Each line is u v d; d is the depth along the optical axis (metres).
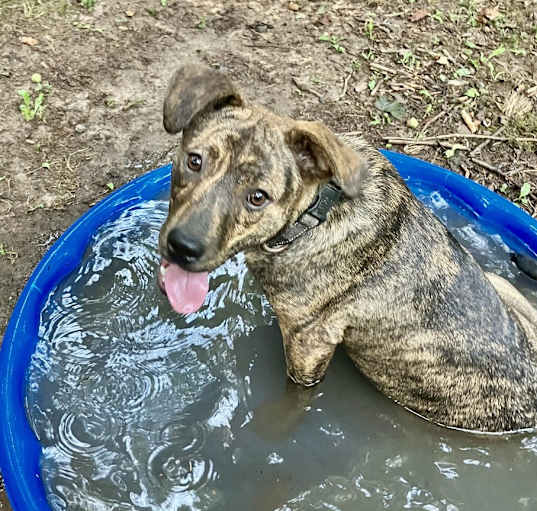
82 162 1.05
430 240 0.69
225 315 0.88
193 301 0.66
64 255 0.87
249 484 0.75
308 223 0.65
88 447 0.75
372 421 0.81
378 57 1.29
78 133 1.09
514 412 0.73
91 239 0.91
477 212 1.00
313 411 0.81
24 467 0.69
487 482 0.77
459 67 1.28
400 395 0.77
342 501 0.75
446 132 1.16
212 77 0.59
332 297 0.70
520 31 1.36
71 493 0.71
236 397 0.81
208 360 0.84
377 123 1.17
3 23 1.24
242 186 0.58
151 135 1.10
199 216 0.57
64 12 1.28
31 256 0.93
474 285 0.70
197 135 0.60
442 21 1.37
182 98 0.58
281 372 0.83
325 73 1.25
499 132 1.16
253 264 0.70
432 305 0.69
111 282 0.89
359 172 0.55
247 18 1.33
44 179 1.02
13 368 0.75
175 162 0.61
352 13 1.37
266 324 0.88
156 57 1.23
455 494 0.76
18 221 0.96
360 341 0.74
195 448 0.77
